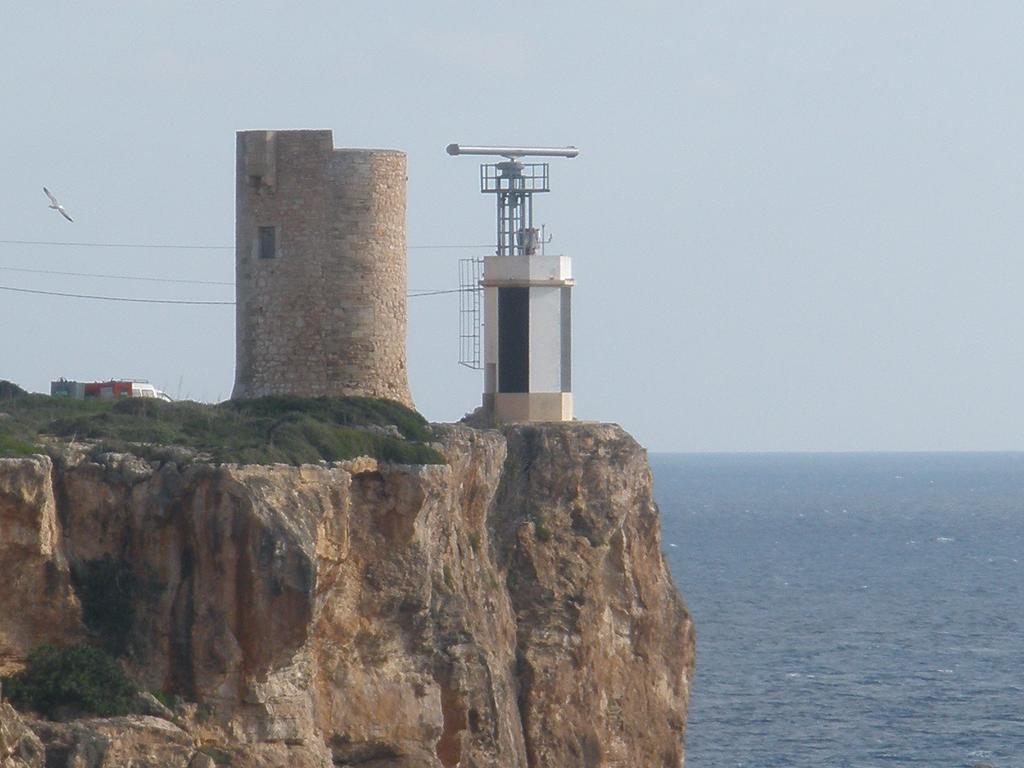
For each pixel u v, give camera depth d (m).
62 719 180.00
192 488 192.12
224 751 187.75
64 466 192.88
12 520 182.62
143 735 177.00
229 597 190.88
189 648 191.00
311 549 192.50
